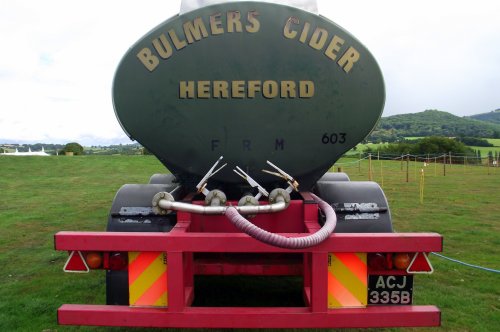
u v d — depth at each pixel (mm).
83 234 2742
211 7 3229
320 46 3275
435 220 9164
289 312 2730
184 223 3201
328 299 2789
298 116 3354
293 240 2545
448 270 5531
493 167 30234
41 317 4070
